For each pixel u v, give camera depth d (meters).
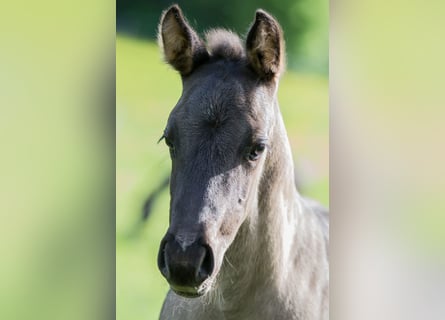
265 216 6.09
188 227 5.20
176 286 5.22
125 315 11.48
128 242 12.00
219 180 5.36
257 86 5.88
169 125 5.63
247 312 6.26
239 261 6.06
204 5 14.71
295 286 6.53
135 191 12.48
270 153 5.99
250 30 5.86
